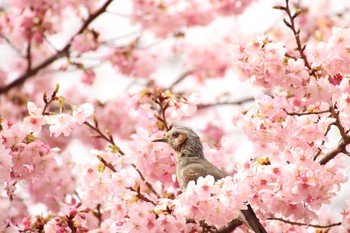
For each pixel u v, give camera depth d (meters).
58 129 11.03
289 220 12.30
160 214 10.45
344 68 11.05
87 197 11.58
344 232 11.39
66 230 11.75
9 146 11.11
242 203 10.13
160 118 13.23
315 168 10.80
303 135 11.12
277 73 11.01
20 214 15.08
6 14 18.59
